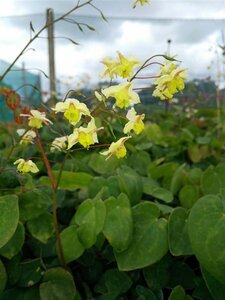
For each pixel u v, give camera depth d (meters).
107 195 0.22
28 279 0.20
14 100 0.24
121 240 0.19
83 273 0.22
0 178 0.21
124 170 0.26
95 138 0.18
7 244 0.19
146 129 0.47
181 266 0.21
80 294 0.21
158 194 0.25
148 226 0.19
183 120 0.61
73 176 0.24
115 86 0.18
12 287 0.20
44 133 0.36
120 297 0.20
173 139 0.45
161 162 0.39
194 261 0.22
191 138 0.43
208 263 0.17
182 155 0.43
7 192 0.22
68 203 0.26
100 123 0.31
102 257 0.22
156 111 0.72
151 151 0.43
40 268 0.20
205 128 0.62
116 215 0.19
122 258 0.19
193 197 0.27
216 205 0.18
